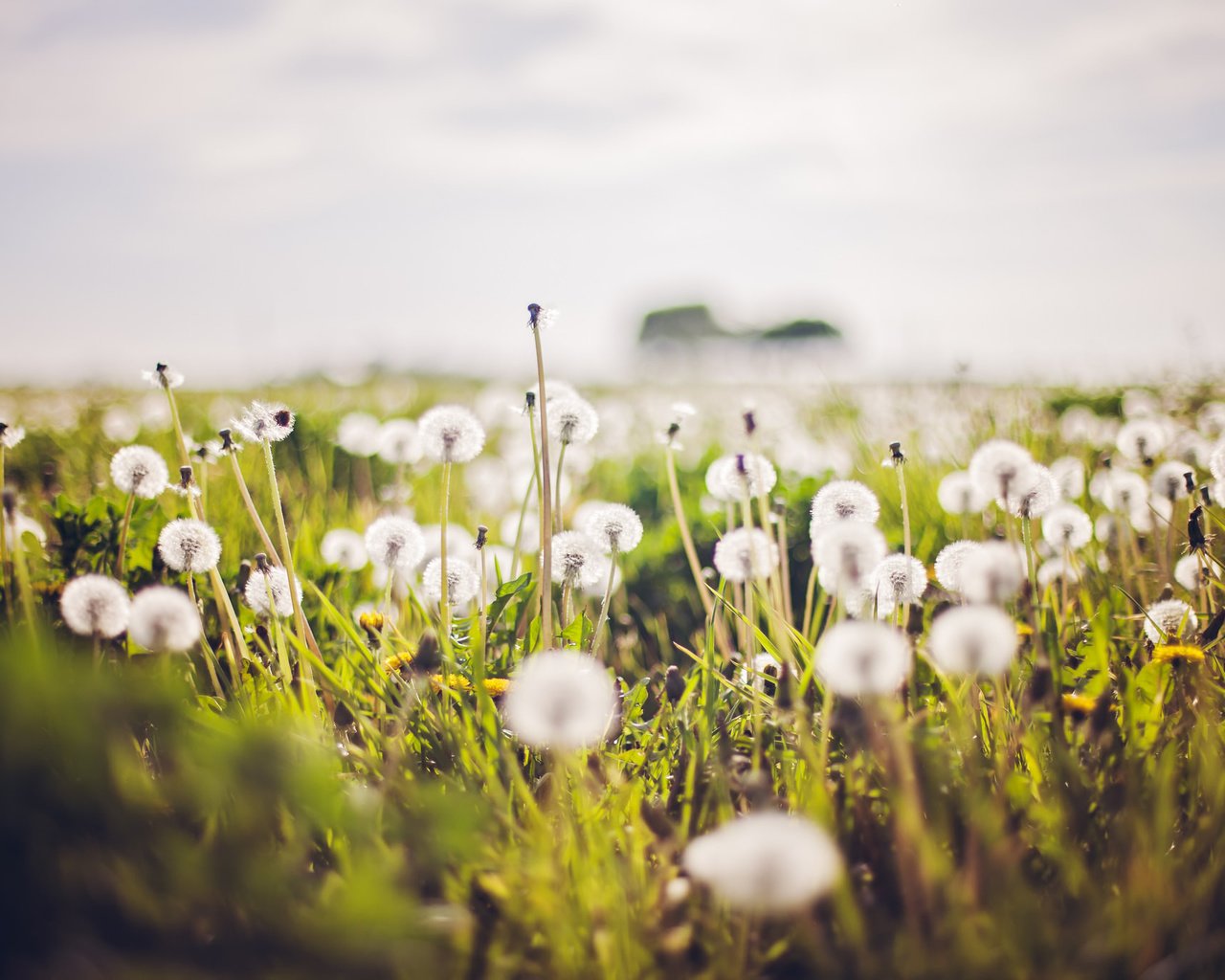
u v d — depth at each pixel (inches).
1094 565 49.0
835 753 35.6
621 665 48.6
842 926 30.6
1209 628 39.5
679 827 33.7
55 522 45.5
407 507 65.2
